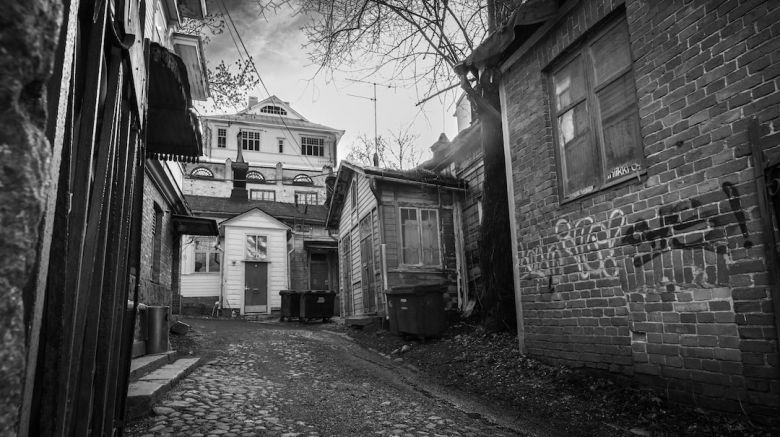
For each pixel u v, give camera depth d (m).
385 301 12.29
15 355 0.78
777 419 3.54
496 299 8.41
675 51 4.42
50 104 1.23
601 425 4.27
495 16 8.97
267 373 7.16
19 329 0.80
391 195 12.98
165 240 11.16
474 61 6.84
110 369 2.93
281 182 32.88
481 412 4.95
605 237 5.25
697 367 4.15
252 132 34.72
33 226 0.83
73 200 1.81
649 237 4.66
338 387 6.23
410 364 7.93
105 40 2.25
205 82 12.62
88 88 1.87
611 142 5.39
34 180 0.82
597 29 5.59
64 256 1.55
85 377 2.19
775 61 3.63
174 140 5.77
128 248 3.05
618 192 5.07
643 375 4.70
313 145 36.31
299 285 25.02
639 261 4.78
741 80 3.86
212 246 24.78
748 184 3.78
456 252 13.28
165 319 7.86
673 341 4.38
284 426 4.41
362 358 8.80
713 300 4.03
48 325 1.53
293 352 9.45
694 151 4.22
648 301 4.66
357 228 15.70
